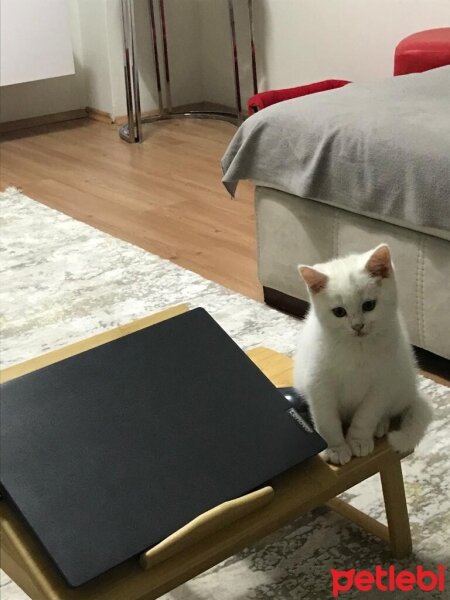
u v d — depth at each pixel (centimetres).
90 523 98
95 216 319
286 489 114
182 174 366
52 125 462
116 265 272
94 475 102
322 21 393
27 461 102
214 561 105
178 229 302
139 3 446
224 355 120
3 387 109
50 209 327
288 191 219
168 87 468
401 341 132
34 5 409
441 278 188
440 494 160
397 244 196
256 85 434
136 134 420
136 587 98
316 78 409
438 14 338
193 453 108
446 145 179
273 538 150
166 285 256
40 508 98
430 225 183
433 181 179
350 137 197
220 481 106
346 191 200
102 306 245
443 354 196
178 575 101
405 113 200
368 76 380
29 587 106
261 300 245
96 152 407
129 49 433
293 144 212
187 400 113
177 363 117
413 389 135
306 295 226
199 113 461
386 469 133
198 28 477
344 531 152
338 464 123
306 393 132
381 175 191
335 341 129
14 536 102
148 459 105
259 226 234
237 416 114
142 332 121
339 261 137
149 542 99
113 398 110
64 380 111
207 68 484
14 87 450
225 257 276
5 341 227
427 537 149
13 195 345
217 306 241
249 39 441
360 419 129
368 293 127
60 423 106
